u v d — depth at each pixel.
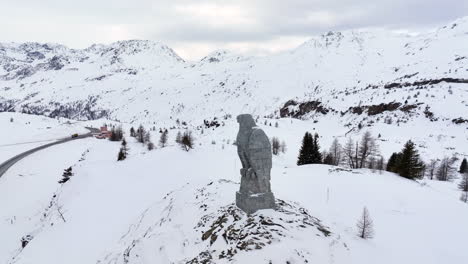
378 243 22.44
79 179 57.09
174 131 177.25
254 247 17.30
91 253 29.89
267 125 167.00
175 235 22.58
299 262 16.41
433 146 119.12
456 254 22.00
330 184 37.75
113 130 134.88
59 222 41.44
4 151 116.31
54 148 122.81
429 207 31.11
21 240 44.75
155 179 51.03
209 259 17.78
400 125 155.62
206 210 24.80
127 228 33.06
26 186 76.94
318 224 21.64
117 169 61.16
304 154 66.69
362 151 68.81
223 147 83.44
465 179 51.62
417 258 20.94
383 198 33.00
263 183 21.78
